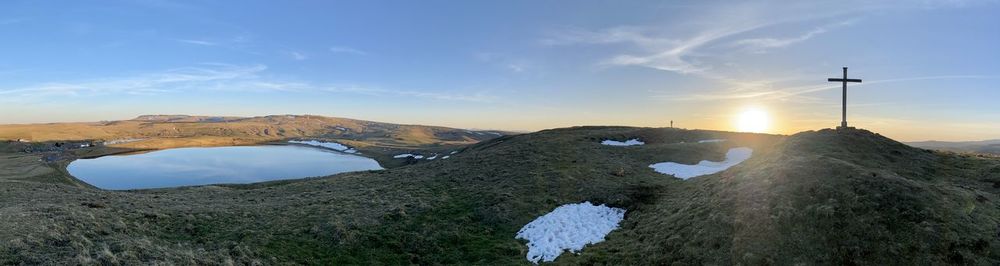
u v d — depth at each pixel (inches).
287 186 1907.0
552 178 1503.4
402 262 907.4
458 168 1862.7
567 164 1754.4
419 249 967.6
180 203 1359.5
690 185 1246.9
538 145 2174.0
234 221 1088.2
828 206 808.9
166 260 745.6
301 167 5497.1
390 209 1203.9
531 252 939.3
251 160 6333.7
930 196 821.9
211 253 833.5
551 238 995.9
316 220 1106.1
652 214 1061.8
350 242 964.0
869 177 887.1
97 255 720.3
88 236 840.9
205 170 4997.5
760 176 1026.1
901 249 705.6
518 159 1878.7
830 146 1322.6
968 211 802.2
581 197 1279.5
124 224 953.5
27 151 7199.8
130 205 1226.6
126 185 3907.5
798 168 991.6
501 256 928.9
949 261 680.4
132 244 804.6
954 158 1282.0
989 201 886.4
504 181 1518.2
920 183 905.5
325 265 866.8
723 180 1126.4
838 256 716.0
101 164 5497.1
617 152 2075.5
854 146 1328.7
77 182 3671.3
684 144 2178.9
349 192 1549.0
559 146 2144.4
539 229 1056.2
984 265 668.1
